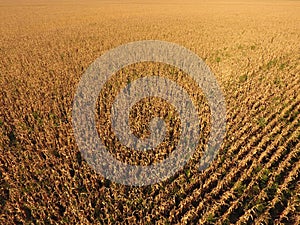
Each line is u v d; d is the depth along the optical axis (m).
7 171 9.56
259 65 17.72
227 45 23.28
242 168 9.23
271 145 9.86
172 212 7.64
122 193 8.32
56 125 11.99
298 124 11.30
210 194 8.27
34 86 15.66
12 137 11.45
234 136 10.62
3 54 22.61
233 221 7.71
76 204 8.00
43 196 8.23
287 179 8.52
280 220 7.53
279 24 34.12
